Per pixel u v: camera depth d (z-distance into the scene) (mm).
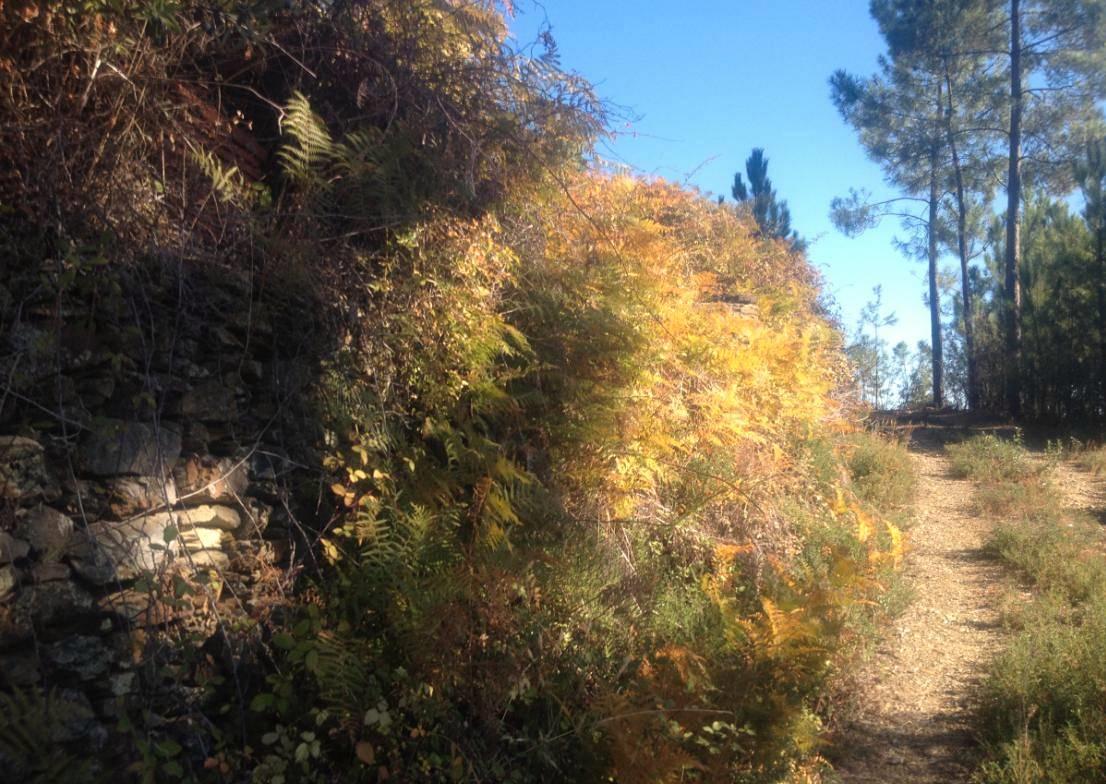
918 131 28531
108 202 3100
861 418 14508
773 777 4527
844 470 10344
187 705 3146
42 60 2996
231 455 3525
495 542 4070
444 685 3762
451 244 4430
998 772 4648
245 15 3750
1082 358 20484
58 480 2877
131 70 3227
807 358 9906
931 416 24641
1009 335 23156
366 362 4102
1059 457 15938
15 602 2695
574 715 4184
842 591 6426
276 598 3555
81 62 3123
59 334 2875
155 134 3367
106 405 3068
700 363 6824
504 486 4441
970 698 6000
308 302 3832
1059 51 24797
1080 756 4488
